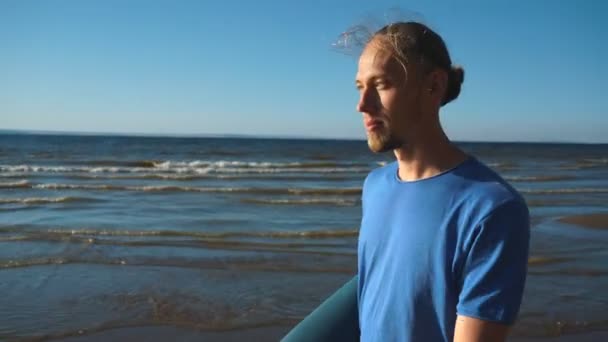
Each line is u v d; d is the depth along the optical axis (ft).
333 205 48.57
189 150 185.37
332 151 199.41
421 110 4.84
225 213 43.19
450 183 4.53
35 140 304.50
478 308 4.07
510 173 100.99
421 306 4.51
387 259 4.86
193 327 18.03
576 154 224.12
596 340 17.28
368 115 4.95
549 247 31.48
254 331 17.84
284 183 70.44
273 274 24.39
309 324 5.69
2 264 25.30
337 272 24.90
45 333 17.33
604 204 53.16
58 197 50.98
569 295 21.66
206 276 23.94
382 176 5.40
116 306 19.89
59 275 23.85
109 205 46.68
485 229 4.17
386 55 4.79
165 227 36.32
